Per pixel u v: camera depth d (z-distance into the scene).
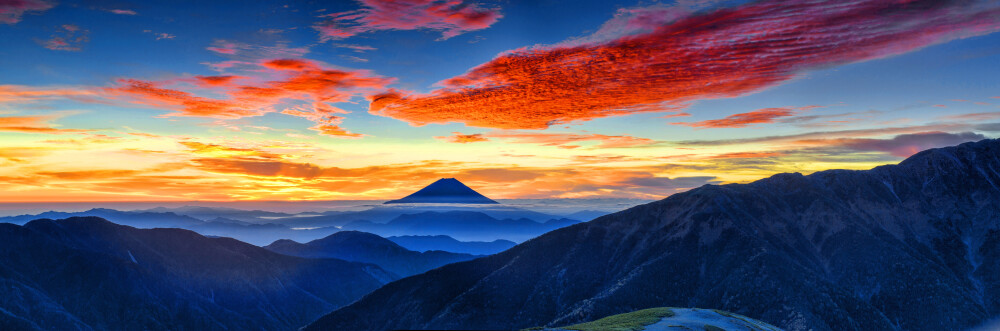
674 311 122.25
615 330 95.50
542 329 105.94
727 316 122.12
